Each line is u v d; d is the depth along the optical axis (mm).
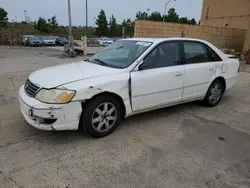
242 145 3178
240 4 13883
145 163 2668
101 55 4055
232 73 4898
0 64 9641
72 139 3152
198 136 3395
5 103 4500
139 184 2312
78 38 53219
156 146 3059
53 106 2764
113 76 3174
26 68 8797
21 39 28250
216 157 2852
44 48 23031
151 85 3514
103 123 3195
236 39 14016
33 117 2863
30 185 2232
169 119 3996
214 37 13164
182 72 3885
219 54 4652
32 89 2998
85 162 2639
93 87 2953
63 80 2955
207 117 4160
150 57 3559
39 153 2779
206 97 4559
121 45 4055
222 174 2521
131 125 3684
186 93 4082
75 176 2389
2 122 3592
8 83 6172
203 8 16562
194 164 2686
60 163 2598
